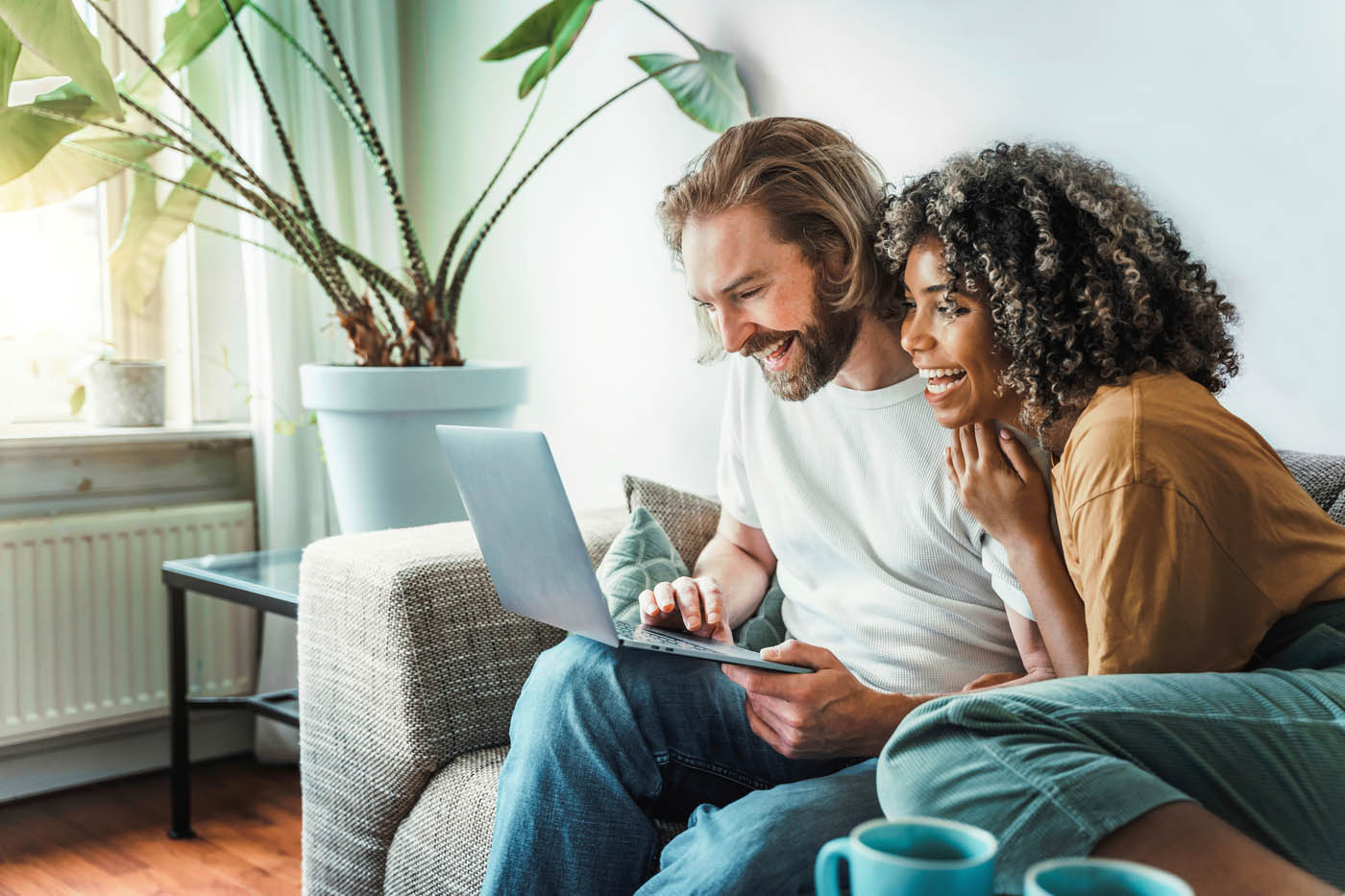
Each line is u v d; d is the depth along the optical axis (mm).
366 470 2021
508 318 2543
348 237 2574
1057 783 753
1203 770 823
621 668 1198
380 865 1472
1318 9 1442
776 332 1355
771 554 1592
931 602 1331
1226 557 920
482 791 1332
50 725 2283
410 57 2684
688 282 1390
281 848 2119
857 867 553
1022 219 1032
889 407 1370
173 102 2469
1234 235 1536
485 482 1188
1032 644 1241
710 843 1026
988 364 1090
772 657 1114
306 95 2461
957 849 573
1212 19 1533
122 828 2203
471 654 1456
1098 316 999
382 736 1443
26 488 2316
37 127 1880
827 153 1350
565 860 1127
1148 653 919
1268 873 700
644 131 2227
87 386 2500
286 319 2467
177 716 2154
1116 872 525
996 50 1741
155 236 2395
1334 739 839
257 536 2578
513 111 2469
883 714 1098
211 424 2574
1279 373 1512
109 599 2354
